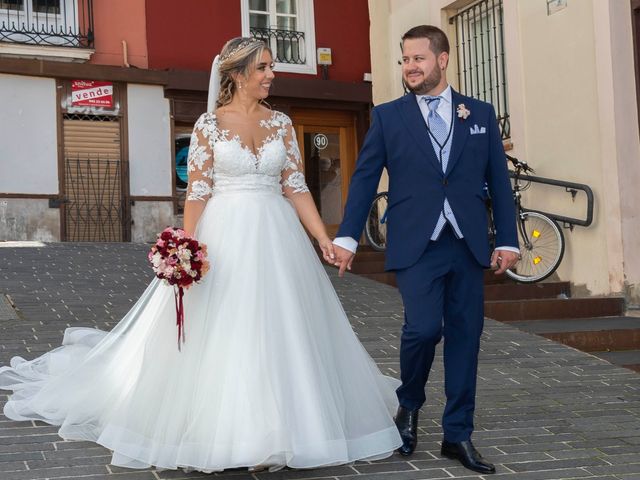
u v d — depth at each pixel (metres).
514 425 4.71
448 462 3.96
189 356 3.72
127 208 14.01
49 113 13.63
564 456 4.15
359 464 3.90
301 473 3.74
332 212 15.57
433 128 3.98
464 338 3.95
